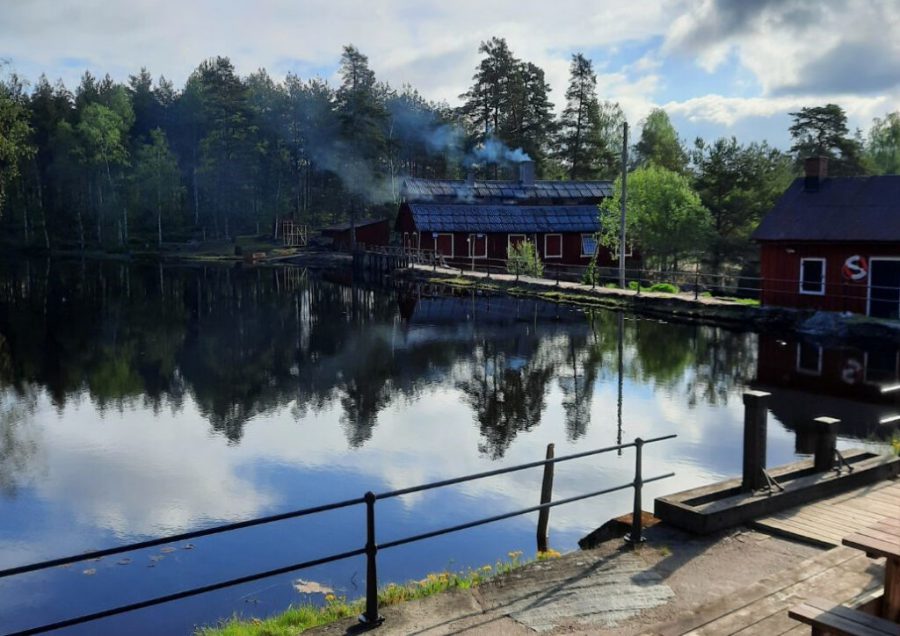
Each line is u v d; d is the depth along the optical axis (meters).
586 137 82.31
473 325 31.19
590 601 5.48
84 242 80.44
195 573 9.22
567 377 21.06
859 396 17.53
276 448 14.82
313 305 39.16
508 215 53.12
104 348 26.83
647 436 14.90
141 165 77.81
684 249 42.53
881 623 3.53
